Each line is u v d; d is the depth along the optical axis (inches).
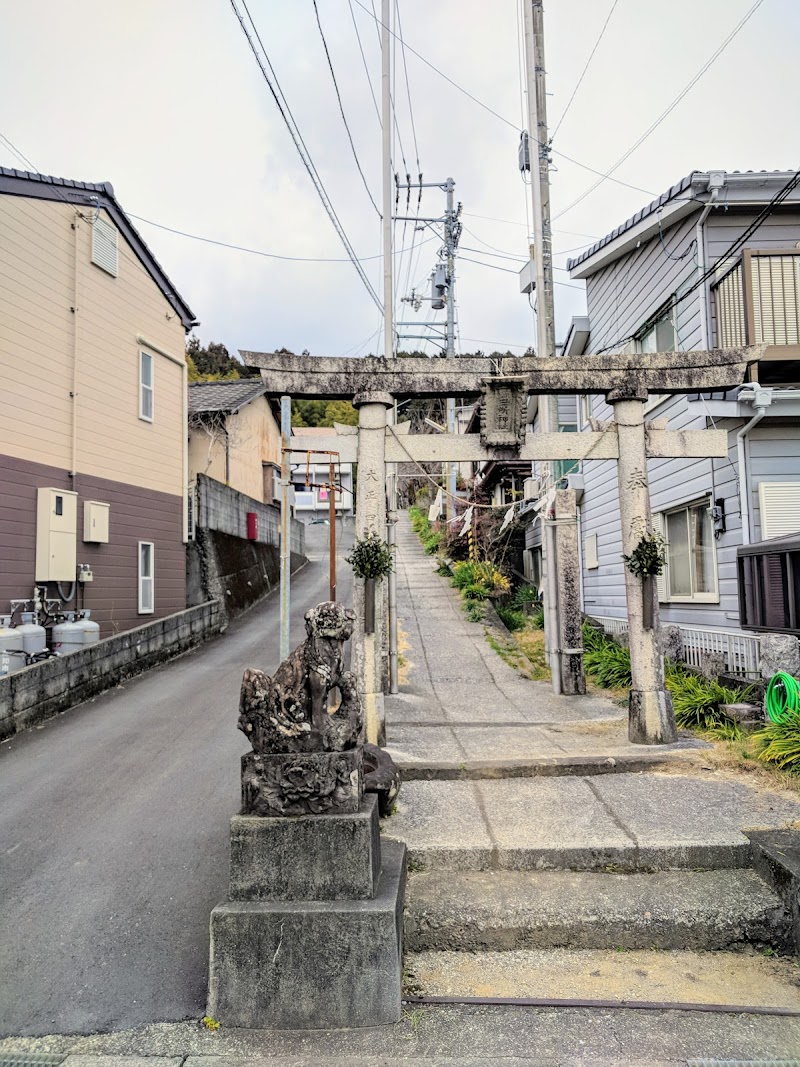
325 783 147.7
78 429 474.3
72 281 472.7
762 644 283.4
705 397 367.2
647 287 461.7
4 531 406.3
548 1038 131.7
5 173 415.2
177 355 616.4
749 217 384.8
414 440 297.9
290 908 140.6
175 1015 141.9
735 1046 128.3
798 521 345.1
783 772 233.1
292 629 623.5
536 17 445.7
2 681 317.1
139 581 543.2
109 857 204.8
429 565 835.4
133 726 335.6
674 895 171.0
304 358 293.7
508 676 444.8
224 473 775.1
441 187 858.8
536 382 295.0
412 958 160.7
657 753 255.8
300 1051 130.2
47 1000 146.9
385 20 493.0
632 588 287.9
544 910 165.9
